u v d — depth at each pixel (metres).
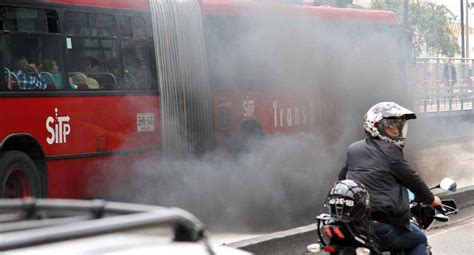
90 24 15.07
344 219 7.20
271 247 10.64
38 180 13.70
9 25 13.36
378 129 7.84
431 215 8.31
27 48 13.67
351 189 7.21
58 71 14.22
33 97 13.65
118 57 15.62
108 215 3.53
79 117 14.53
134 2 16.19
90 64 14.95
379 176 7.71
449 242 13.09
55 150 14.00
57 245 3.22
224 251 3.53
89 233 2.93
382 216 7.66
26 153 13.71
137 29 16.20
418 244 7.81
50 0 14.17
